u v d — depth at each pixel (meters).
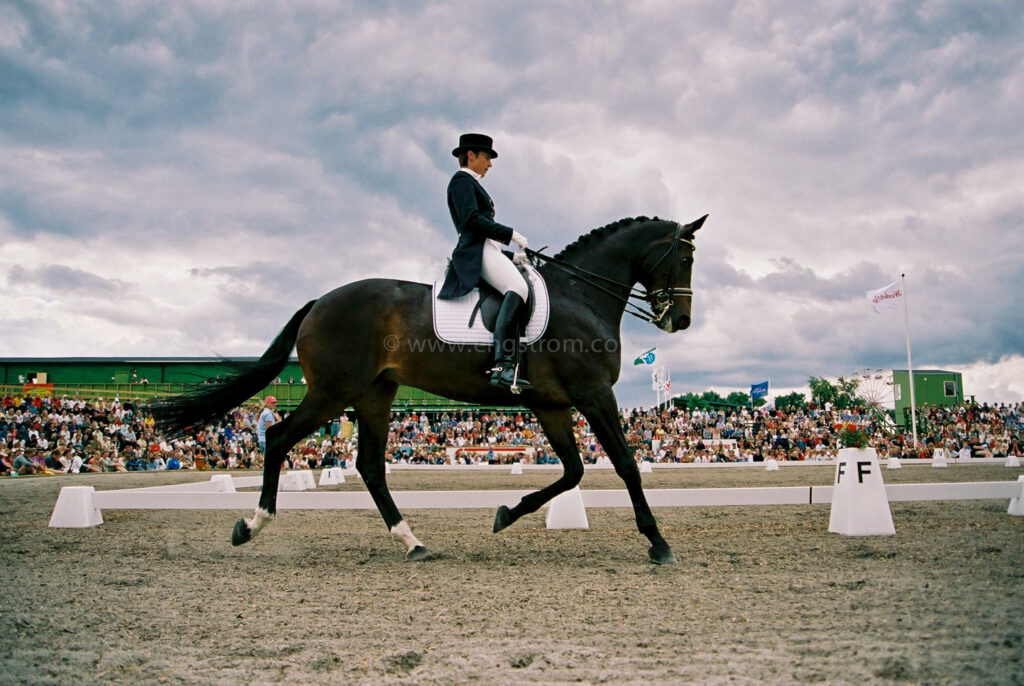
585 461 22.97
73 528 7.25
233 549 5.95
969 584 4.22
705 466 22.56
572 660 2.97
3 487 12.41
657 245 5.81
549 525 7.00
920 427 34.97
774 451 27.28
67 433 21.19
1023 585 4.18
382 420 5.72
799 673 2.77
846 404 64.75
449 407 32.97
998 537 5.94
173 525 7.55
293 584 4.55
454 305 5.36
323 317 5.36
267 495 5.39
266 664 2.99
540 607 3.88
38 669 2.95
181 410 5.55
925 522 6.96
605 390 5.39
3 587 4.48
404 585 4.50
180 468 21.00
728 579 4.50
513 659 3.00
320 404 5.31
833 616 3.56
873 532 6.16
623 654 3.04
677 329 5.81
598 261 5.76
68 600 4.12
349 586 4.48
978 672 2.74
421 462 24.94
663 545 5.11
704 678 2.73
